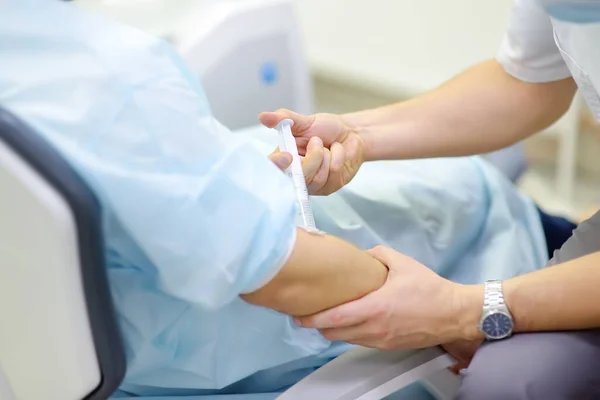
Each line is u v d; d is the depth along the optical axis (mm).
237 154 653
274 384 888
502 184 1139
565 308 781
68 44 604
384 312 765
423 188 1063
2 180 520
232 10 1461
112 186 576
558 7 746
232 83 1503
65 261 550
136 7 1515
